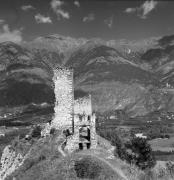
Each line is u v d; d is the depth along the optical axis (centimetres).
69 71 10888
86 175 7919
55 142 10256
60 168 8450
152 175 9181
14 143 12925
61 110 10819
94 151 9631
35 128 13138
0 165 12531
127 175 8206
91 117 10481
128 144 13475
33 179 8681
